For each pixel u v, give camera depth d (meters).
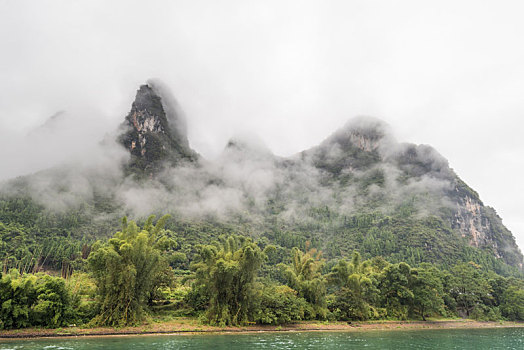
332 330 47.28
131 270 35.81
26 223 153.50
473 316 69.94
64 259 104.50
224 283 42.72
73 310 35.62
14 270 36.00
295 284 55.16
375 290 57.31
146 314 42.00
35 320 32.88
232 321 42.44
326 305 54.47
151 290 48.97
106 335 33.12
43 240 131.62
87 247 106.12
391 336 41.94
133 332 34.69
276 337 36.69
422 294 60.12
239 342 31.61
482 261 162.38
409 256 156.12
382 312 59.06
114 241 37.50
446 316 68.31
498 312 71.00
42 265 108.88
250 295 43.34
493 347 34.44
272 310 45.72
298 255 61.69
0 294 31.41
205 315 42.97
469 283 72.44
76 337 31.39
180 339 32.31
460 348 33.16
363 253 166.25
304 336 38.91
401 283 60.72
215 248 44.19
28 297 33.28
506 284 77.06
